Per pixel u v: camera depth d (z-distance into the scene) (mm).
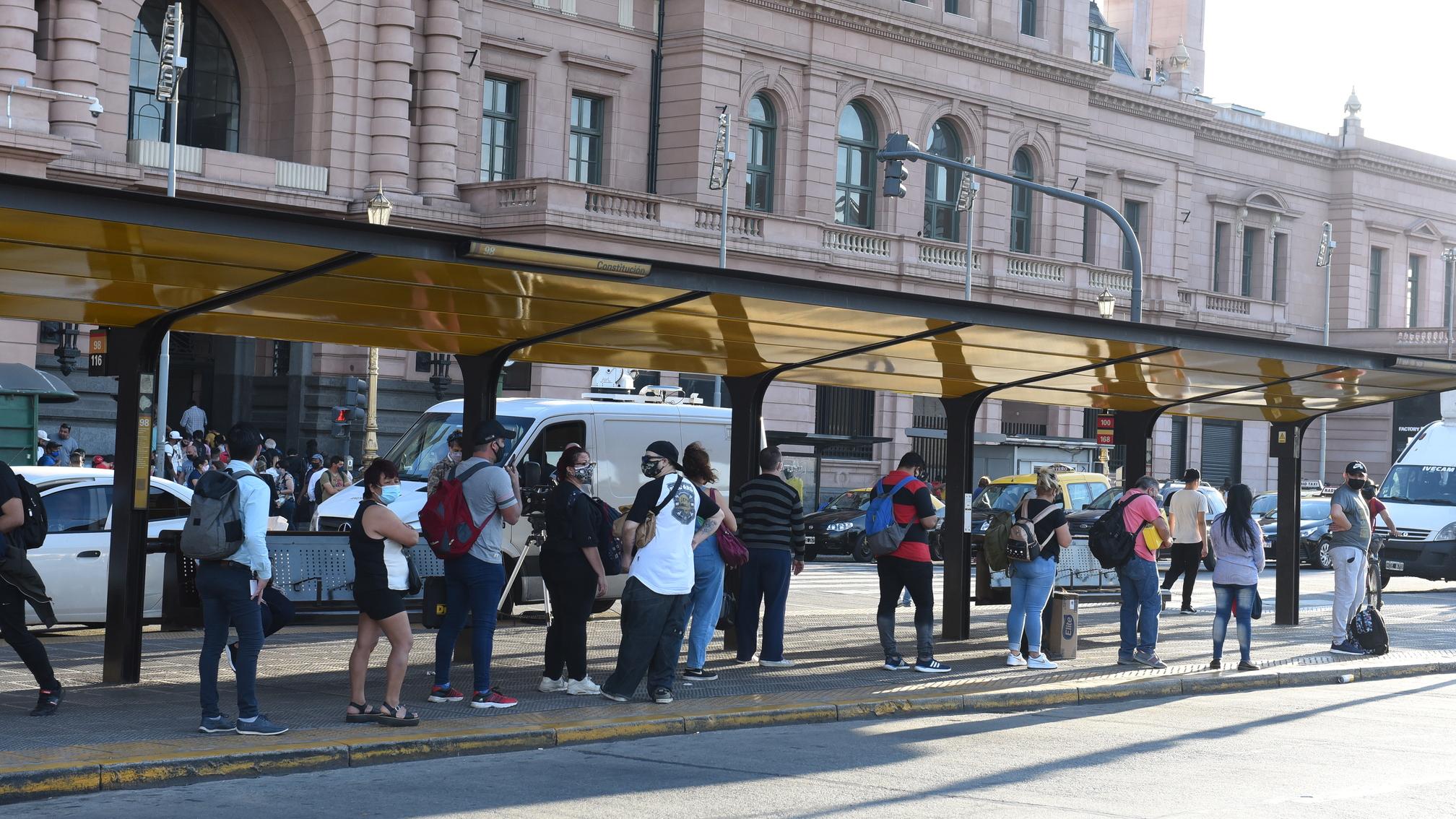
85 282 12281
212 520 10664
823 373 17578
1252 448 67750
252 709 10930
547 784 10172
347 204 39438
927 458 53281
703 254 44312
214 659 10930
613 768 10781
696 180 47000
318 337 15047
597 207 42094
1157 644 19281
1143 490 16828
